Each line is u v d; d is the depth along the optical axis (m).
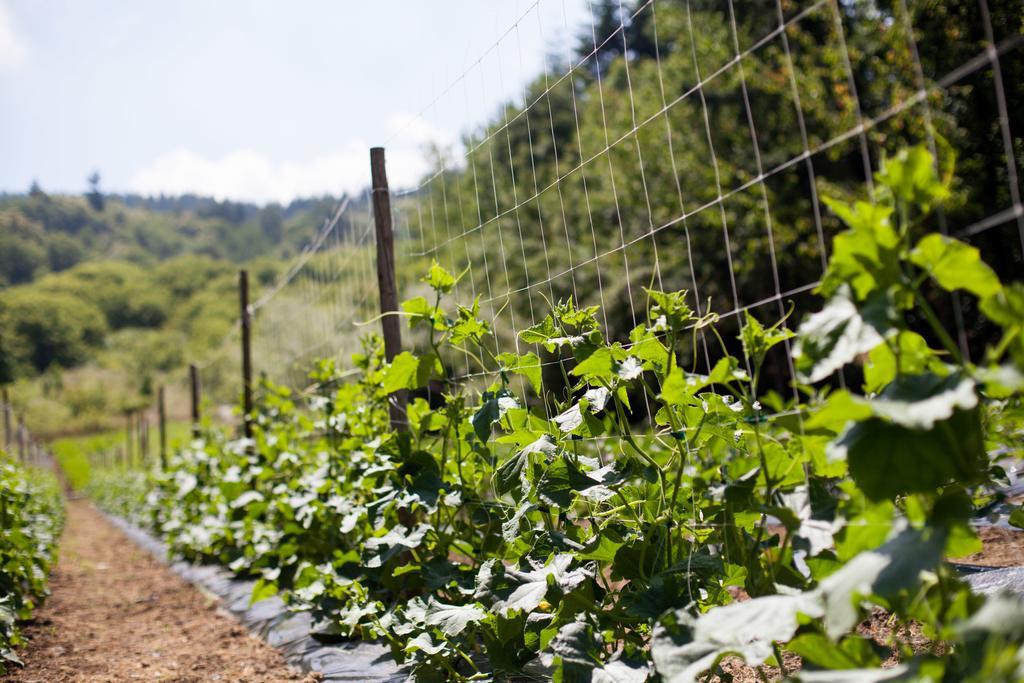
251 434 8.50
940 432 1.38
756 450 1.98
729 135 14.50
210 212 147.62
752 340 1.88
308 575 4.21
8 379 71.31
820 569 1.78
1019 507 2.36
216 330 75.00
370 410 4.41
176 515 9.52
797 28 13.20
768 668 2.56
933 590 1.62
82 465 32.78
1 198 132.38
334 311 6.67
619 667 1.99
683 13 16.05
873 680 1.31
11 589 4.59
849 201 11.91
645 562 2.21
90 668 4.24
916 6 9.27
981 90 8.59
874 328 1.44
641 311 14.16
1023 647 1.12
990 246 8.73
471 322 3.16
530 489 2.50
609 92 18.81
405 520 3.66
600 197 16.12
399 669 3.18
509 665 2.60
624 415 2.43
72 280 97.25
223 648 4.45
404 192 4.30
